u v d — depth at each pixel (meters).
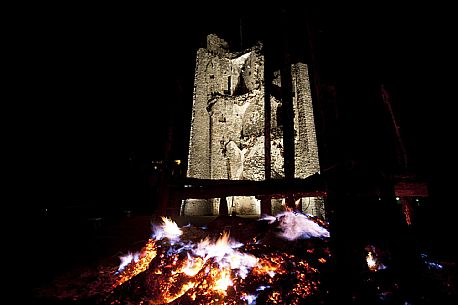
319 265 4.96
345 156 4.46
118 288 5.30
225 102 25.47
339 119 5.05
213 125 24.73
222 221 7.57
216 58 26.73
